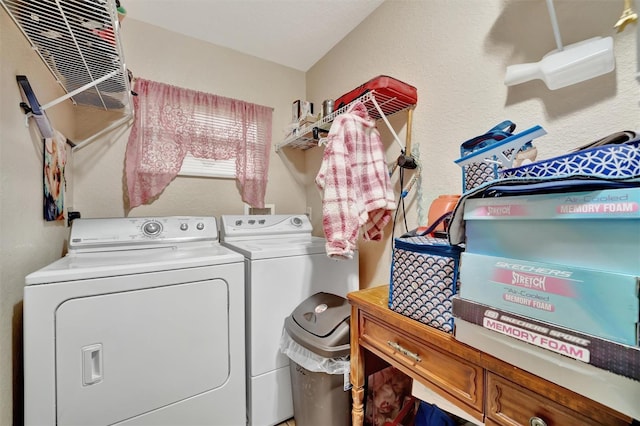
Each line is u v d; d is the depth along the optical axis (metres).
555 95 0.92
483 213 0.63
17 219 0.89
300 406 1.25
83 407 0.95
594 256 0.47
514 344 0.56
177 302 1.14
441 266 0.75
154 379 1.08
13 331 0.88
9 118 0.84
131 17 1.76
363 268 1.79
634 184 0.44
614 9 0.81
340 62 2.02
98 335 0.98
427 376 0.77
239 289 1.30
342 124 1.31
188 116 1.91
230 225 1.79
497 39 1.09
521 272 0.55
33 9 0.82
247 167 2.13
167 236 1.56
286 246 1.54
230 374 1.27
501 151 0.79
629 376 0.41
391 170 1.59
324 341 1.14
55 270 0.95
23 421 0.97
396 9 1.56
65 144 1.41
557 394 0.50
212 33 1.93
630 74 0.77
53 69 1.19
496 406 0.61
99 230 1.40
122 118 1.75
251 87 2.21
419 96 1.42
